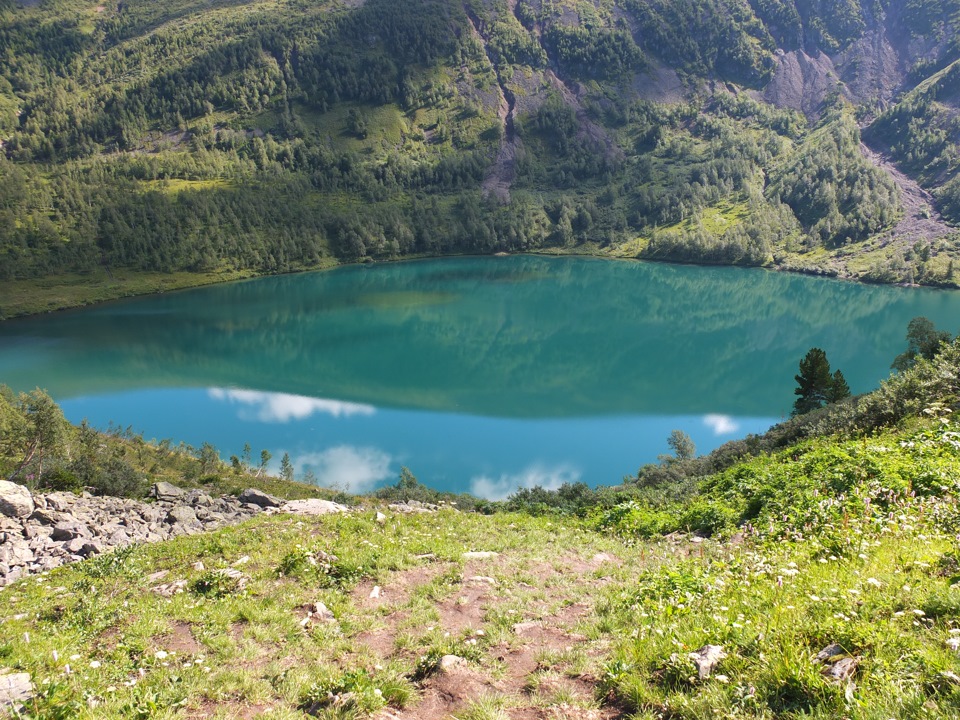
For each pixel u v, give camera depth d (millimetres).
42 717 9000
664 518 25844
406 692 9719
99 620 14062
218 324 179125
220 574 16438
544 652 11086
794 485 21125
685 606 11180
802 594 10383
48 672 10852
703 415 102250
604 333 167250
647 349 150625
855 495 16484
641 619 11328
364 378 125688
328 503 30219
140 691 10031
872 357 141250
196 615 13867
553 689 9594
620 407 106312
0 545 25438
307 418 101312
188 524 31969
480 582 16422
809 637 8422
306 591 15555
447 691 9953
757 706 7309
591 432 93625
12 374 130125
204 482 57938
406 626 13305
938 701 6496
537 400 110375
